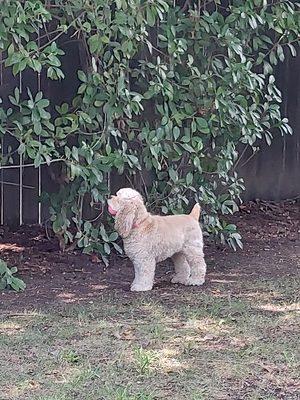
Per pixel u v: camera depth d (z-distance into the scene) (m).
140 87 5.31
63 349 3.89
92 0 4.79
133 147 5.33
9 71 5.74
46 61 4.70
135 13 4.81
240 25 5.25
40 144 4.72
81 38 5.17
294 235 6.28
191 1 5.48
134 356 3.81
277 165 7.21
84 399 3.40
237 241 5.53
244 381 3.59
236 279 5.05
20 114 4.80
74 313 4.38
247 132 5.36
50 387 3.50
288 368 3.72
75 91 5.91
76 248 5.55
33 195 6.06
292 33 5.64
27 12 4.59
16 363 3.74
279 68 7.04
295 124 7.20
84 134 5.00
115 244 5.18
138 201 4.72
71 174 4.83
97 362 3.75
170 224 4.82
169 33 5.05
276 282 4.98
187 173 5.36
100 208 5.44
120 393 3.43
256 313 4.41
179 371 3.67
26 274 5.08
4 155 5.57
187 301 4.59
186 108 5.22
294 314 4.41
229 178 5.61
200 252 4.92
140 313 4.39
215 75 5.26
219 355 3.84
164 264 5.38
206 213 5.48
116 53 4.90
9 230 5.99
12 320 4.27
